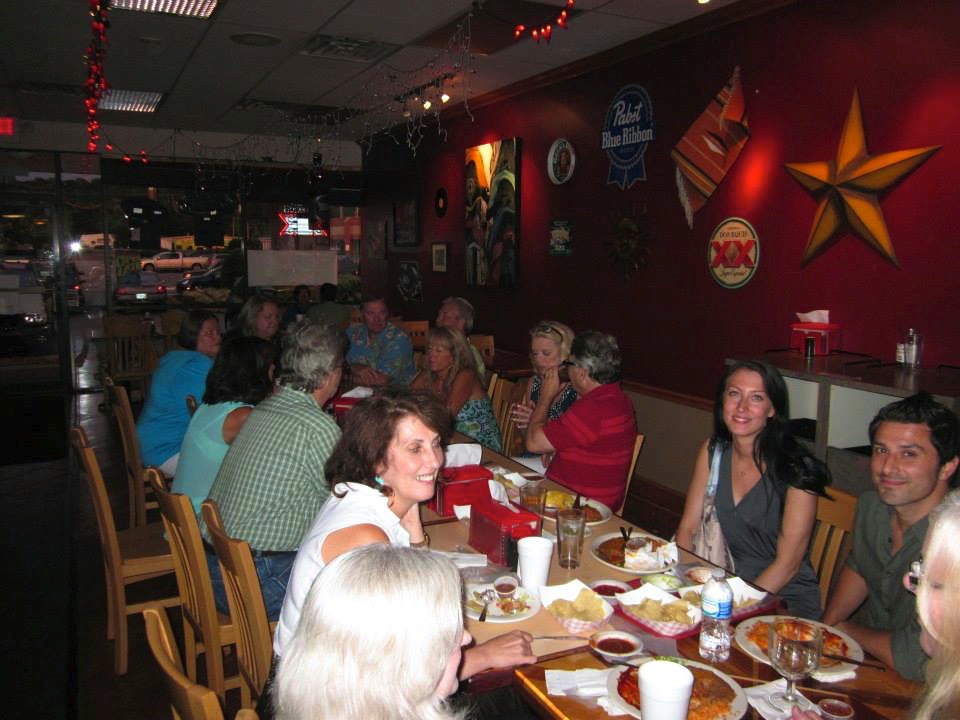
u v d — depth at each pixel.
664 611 1.64
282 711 0.90
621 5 3.95
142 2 3.98
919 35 3.19
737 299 4.19
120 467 5.29
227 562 1.94
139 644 2.97
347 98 6.36
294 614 1.55
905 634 1.57
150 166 7.98
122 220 8.06
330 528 1.61
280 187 8.55
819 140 3.66
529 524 1.96
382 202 8.48
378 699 0.86
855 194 3.49
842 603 1.93
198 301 8.48
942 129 3.13
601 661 1.51
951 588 1.03
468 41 4.64
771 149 3.91
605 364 2.72
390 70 5.38
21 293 7.86
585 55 4.99
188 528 2.11
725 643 1.51
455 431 3.43
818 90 3.64
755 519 2.13
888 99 3.33
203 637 2.21
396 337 4.92
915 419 1.72
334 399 3.35
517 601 1.75
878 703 1.36
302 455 2.19
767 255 3.98
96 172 7.86
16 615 3.17
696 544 2.27
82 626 3.07
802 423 3.50
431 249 7.57
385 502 1.72
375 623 0.88
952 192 3.12
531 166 5.87
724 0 3.88
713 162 4.22
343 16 4.16
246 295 8.67
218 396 2.74
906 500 1.73
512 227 6.09
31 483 4.94
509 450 3.95
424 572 0.93
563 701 1.36
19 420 6.72
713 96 4.21
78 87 5.97
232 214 8.48
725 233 4.21
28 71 5.45
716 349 4.35
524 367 5.55
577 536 1.94
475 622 1.67
